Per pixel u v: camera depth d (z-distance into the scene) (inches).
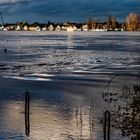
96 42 5748.0
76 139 831.7
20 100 1240.8
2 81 1692.9
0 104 1172.5
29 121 957.8
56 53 3476.9
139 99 721.6
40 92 1397.6
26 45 4990.2
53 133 868.6
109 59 2763.3
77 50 3897.6
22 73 1979.6
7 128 906.7
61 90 1438.2
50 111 1068.5
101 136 844.0
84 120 960.3
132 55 3122.5
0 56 3142.2
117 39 6889.8
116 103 1002.7
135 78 1462.8
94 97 1257.4
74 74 1910.7
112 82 1494.8
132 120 709.3
